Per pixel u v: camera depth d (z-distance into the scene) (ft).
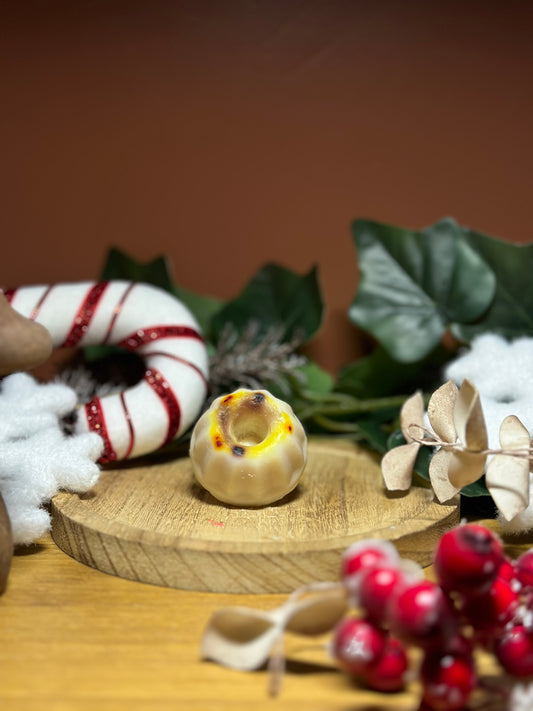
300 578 0.68
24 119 1.08
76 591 0.69
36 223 1.10
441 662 0.53
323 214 1.08
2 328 0.64
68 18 1.06
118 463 0.90
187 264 1.10
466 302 0.97
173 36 1.06
